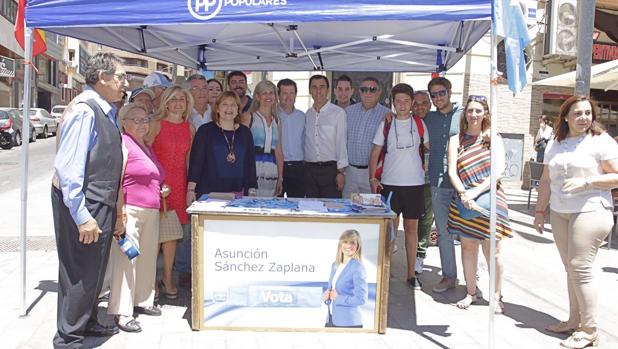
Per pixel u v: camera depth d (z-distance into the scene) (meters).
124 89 3.84
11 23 33.16
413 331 4.44
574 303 4.42
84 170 3.56
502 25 3.66
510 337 4.39
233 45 6.70
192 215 4.15
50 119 29.48
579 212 4.08
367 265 4.21
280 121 5.85
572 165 4.09
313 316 4.26
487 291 5.62
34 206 9.98
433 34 6.30
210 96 6.32
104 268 3.85
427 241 6.23
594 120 4.14
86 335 4.12
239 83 6.21
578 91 6.61
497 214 4.84
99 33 5.62
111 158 3.73
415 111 5.68
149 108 5.57
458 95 11.65
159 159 4.76
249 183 5.18
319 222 4.15
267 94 5.61
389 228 4.18
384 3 3.74
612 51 13.88
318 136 5.96
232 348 3.96
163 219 4.78
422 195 5.55
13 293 5.14
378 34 6.19
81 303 3.76
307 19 3.79
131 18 3.96
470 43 5.99
